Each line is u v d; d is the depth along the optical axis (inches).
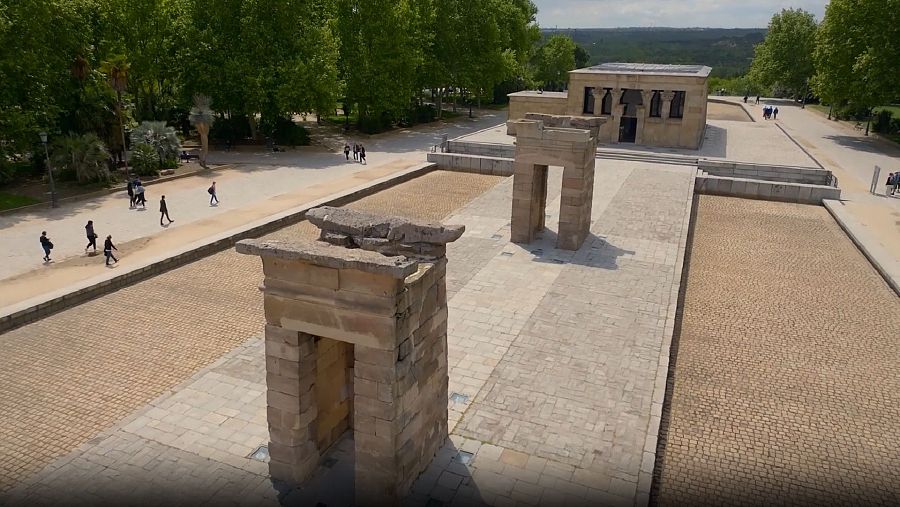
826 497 517.7
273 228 1245.7
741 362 742.5
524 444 556.7
